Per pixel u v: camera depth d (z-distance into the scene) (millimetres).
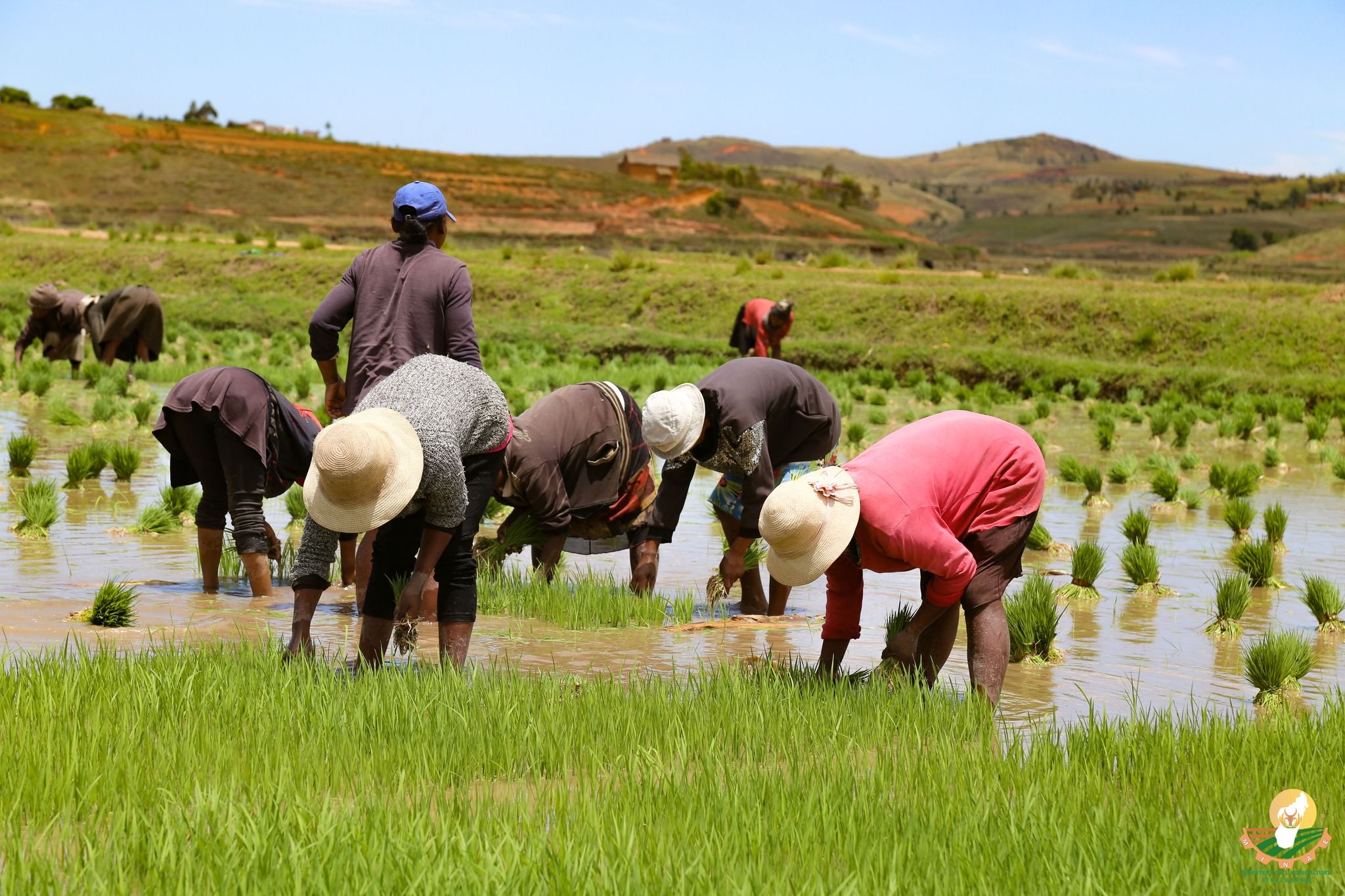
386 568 5637
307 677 4996
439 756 4199
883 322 30188
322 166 98750
